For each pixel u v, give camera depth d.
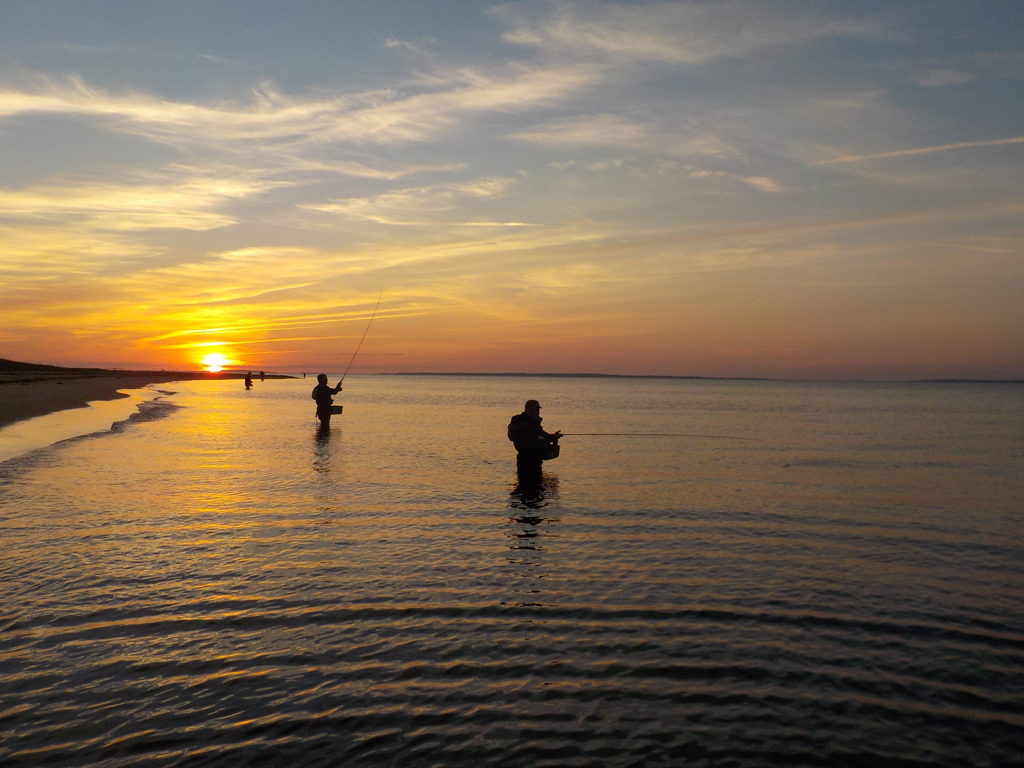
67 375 87.56
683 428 32.25
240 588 7.33
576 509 11.89
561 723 4.73
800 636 6.33
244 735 4.53
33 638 5.99
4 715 4.73
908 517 11.72
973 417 46.09
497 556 8.78
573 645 6.03
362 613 6.70
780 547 9.55
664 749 4.45
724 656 5.86
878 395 109.25
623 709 4.94
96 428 24.56
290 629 6.28
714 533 10.30
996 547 9.73
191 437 22.69
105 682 5.22
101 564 8.07
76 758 4.25
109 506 11.20
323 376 26.48
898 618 6.82
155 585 7.38
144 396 50.41
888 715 4.94
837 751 4.48
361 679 5.33
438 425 30.44
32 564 8.00
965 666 5.76
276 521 10.48
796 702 5.10
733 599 7.28
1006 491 14.69
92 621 6.38
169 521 10.29
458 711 4.87
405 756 4.31
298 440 22.67
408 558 8.59
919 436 29.12
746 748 4.48
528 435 15.25
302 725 4.66
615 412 46.44
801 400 78.12
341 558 8.53
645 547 9.39
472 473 15.84
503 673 5.47
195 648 5.85
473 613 6.75
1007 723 4.86
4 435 21.23
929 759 4.41
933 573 8.38
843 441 26.14
